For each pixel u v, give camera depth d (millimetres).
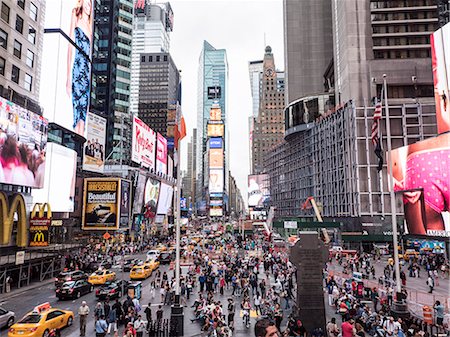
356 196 70312
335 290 27078
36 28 49344
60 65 75375
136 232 88812
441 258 47281
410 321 20375
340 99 82812
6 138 35281
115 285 30188
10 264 33125
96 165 89688
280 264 42031
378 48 75375
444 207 43562
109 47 134125
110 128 129375
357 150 71375
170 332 19875
